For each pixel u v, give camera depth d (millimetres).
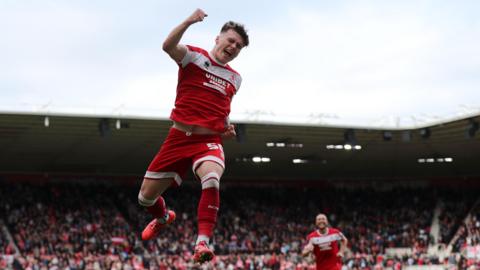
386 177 57812
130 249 40281
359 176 57781
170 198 50000
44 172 49656
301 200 54656
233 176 56219
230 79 5844
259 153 47312
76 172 50625
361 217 52125
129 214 47188
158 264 36656
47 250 38219
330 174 56812
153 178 5777
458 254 41312
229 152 46719
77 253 37938
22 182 48250
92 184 50781
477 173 54844
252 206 52406
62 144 41250
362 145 45375
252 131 40031
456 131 40531
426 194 54281
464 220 48625
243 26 5742
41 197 45406
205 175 5465
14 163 46562
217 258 38625
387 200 54719
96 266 36250
